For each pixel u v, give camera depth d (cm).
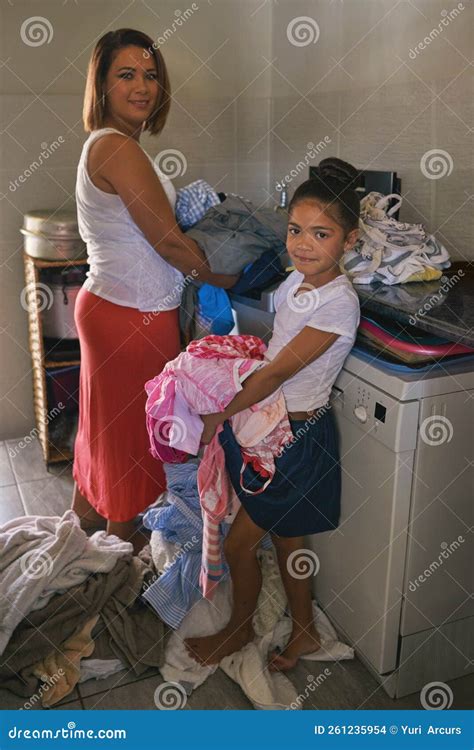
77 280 251
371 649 165
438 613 163
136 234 180
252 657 169
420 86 199
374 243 175
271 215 188
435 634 164
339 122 239
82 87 264
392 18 206
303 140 263
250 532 168
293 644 173
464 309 150
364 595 164
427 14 193
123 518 206
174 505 193
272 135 286
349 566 170
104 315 188
